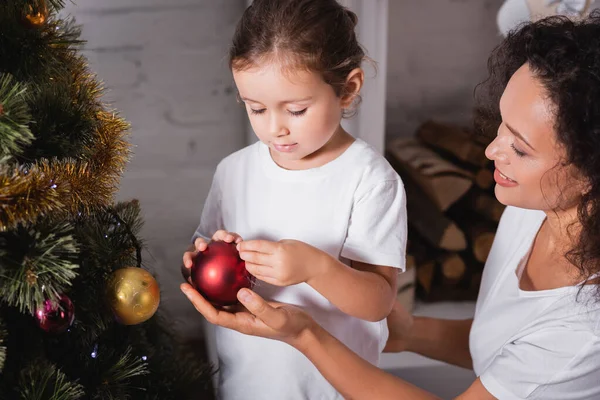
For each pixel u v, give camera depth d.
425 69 1.71
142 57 1.59
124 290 0.80
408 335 1.20
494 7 1.67
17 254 0.70
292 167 0.92
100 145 0.87
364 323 0.98
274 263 0.79
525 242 1.01
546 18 0.83
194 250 0.98
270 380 0.98
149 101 1.63
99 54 1.57
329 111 0.82
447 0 1.65
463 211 1.70
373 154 0.92
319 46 0.78
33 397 0.74
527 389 0.84
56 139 0.78
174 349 1.24
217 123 1.67
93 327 0.83
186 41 1.59
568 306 0.85
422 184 1.64
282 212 0.93
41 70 0.84
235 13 1.59
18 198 0.68
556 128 0.74
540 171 0.77
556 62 0.73
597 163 0.74
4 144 0.67
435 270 1.70
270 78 0.78
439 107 1.75
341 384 0.87
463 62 1.71
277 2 0.80
